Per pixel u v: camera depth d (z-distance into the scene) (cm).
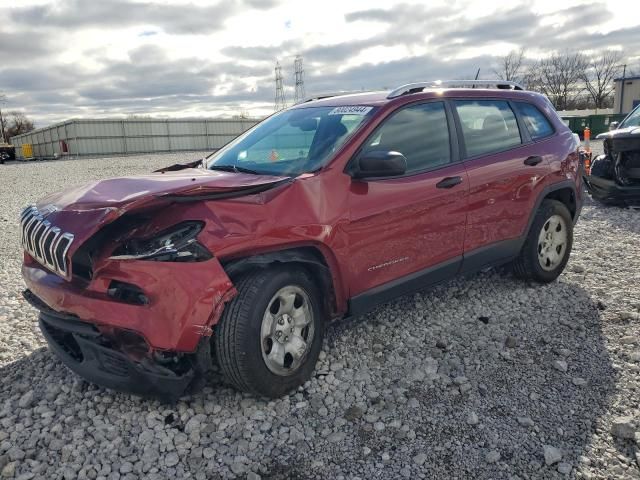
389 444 280
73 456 274
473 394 323
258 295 294
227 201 293
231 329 289
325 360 365
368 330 411
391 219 360
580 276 519
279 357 312
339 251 334
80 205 293
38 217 314
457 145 416
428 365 358
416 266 387
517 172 447
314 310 331
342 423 298
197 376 295
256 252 297
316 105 432
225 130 6197
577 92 6131
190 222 280
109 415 307
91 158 4862
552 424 291
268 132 424
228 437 288
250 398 321
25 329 437
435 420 298
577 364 354
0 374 361
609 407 304
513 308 449
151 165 3050
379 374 348
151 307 270
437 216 390
